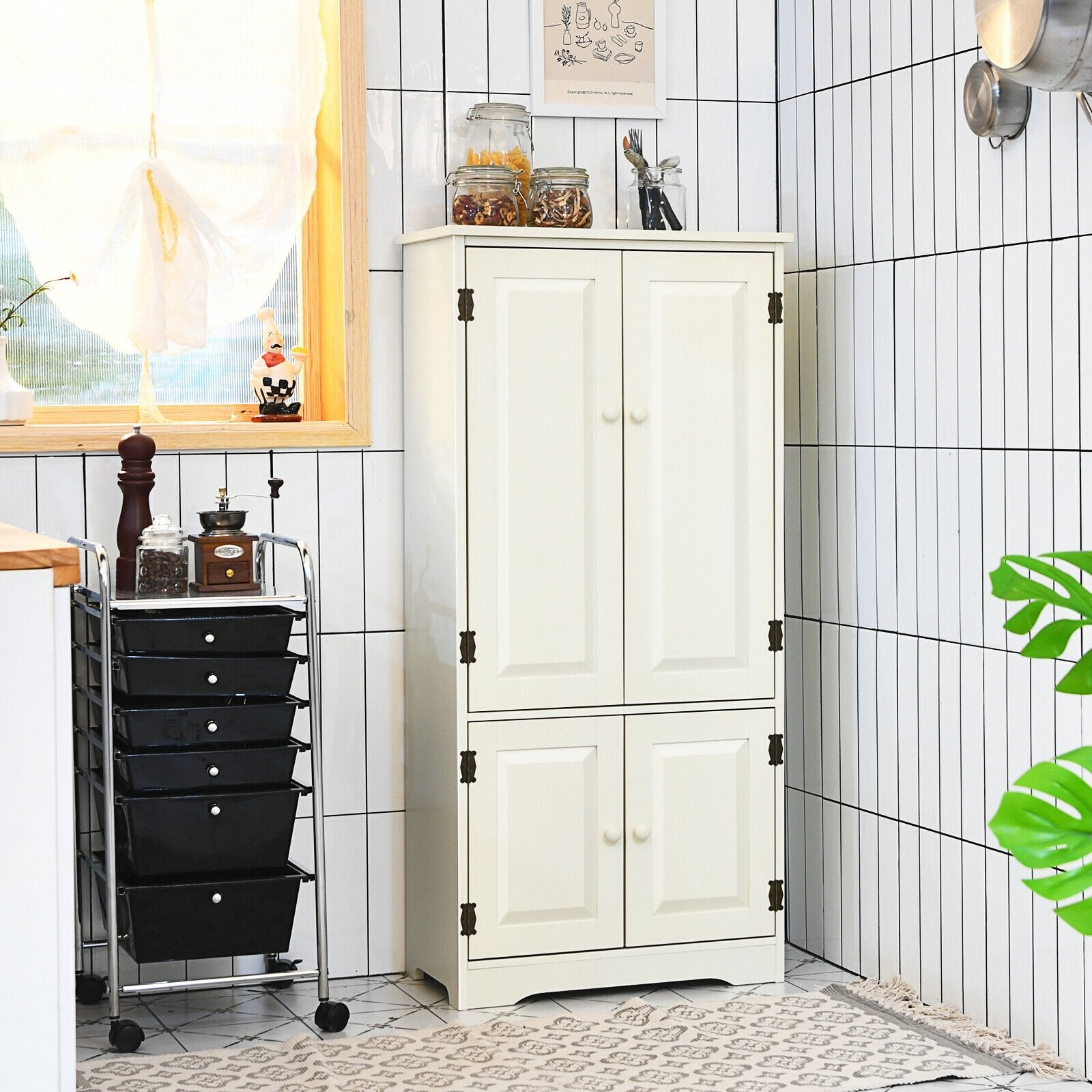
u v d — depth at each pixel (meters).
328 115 3.46
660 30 3.61
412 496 3.40
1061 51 2.49
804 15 3.57
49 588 1.44
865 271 3.35
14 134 3.27
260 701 3.00
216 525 3.11
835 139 3.45
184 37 3.36
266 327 3.54
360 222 3.40
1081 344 2.71
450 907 3.21
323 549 3.42
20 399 3.21
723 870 3.33
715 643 3.32
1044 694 2.81
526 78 3.54
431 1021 3.12
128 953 3.30
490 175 3.26
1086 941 2.73
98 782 3.06
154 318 3.34
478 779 3.17
